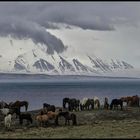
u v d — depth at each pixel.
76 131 34.47
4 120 39.75
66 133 33.41
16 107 45.25
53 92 137.62
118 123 39.53
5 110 42.66
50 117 38.97
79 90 158.25
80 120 42.09
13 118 43.00
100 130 34.84
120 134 32.44
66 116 39.03
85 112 46.47
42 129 36.28
